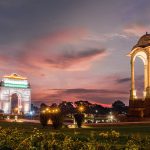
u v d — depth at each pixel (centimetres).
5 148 1934
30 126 5325
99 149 1773
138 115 7194
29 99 19150
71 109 18062
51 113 4994
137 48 7481
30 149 1830
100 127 5062
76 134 3278
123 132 3825
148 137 2536
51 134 2391
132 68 7612
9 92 18612
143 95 7338
